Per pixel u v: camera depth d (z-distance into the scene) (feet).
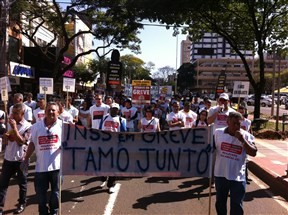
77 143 20.84
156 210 23.25
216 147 18.54
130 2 78.23
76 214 22.21
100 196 26.17
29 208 23.06
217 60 431.43
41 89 47.26
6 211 22.44
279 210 24.04
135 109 44.47
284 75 322.34
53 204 19.53
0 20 61.16
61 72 94.99
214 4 72.64
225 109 30.25
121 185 29.45
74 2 88.94
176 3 71.87
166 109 63.36
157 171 21.16
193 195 26.89
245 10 81.41
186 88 433.89
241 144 17.95
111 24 94.58
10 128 22.29
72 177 31.63
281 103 232.73
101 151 21.04
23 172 22.29
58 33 110.83
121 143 21.12
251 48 88.89
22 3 84.12
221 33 82.33
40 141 19.44
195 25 90.63
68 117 32.14
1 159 35.60
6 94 32.76
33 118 35.09
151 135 21.17
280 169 34.42
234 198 17.87
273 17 76.89
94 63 211.82
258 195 27.71
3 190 21.65
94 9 89.10
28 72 97.96
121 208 23.52
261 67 76.64
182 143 21.06
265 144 54.03
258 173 35.22
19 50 100.17
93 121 33.76
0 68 62.03
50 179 19.69
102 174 20.99
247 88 41.73
